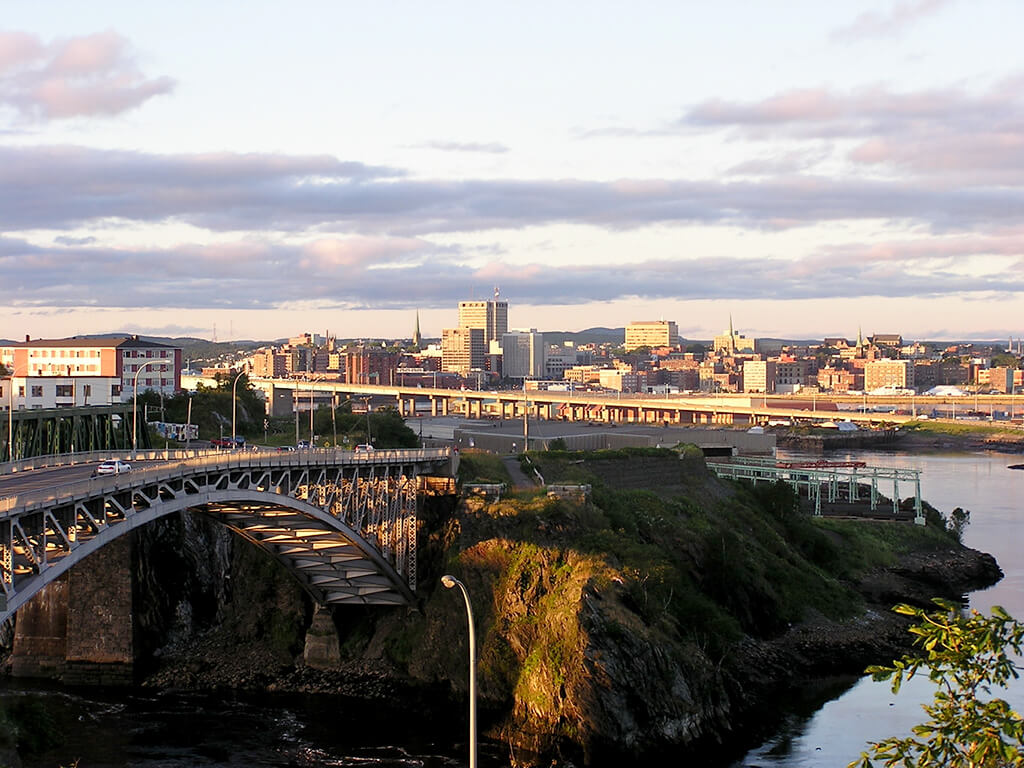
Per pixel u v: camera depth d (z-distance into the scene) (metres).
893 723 100.38
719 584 125.81
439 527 121.88
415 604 117.94
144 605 116.56
